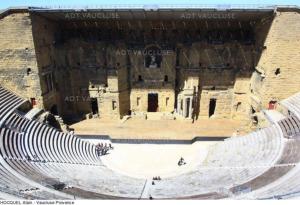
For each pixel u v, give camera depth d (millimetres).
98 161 35094
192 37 43250
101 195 23156
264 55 38406
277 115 36812
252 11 35500
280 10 34719
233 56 42844
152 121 45344
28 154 29938
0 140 29438
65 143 35812
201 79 44188
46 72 40156
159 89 45531
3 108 35031
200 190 25000
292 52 36281
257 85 40875
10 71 38406
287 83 37625
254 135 35656
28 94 39344
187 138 39750
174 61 43656
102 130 42281
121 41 42562
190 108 44406
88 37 44500
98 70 44094
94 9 35406
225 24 41969
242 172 28109
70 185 24719
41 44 39094
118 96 44438
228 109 45812
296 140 30828
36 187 22688
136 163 35031
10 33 36781
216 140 40156
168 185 27906
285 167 26453
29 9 35625
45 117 38344
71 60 44062
